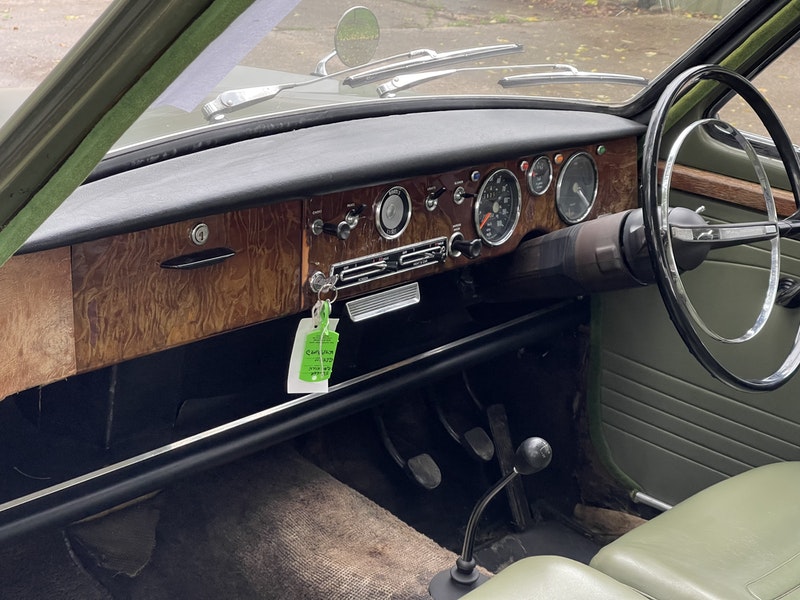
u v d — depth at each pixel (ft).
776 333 7.01
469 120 6.86
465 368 7.54
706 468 7.66
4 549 5.45
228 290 5.41
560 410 8.48
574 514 8.46
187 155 5.62
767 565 4.83
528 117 7.22
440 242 6.45
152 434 6.47
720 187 7.18
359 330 7.22
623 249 6.14
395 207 6.09
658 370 7.74
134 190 4.99
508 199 6.81
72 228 4.45
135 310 5.00
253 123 5.99
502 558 7.88
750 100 5.95
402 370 7.17
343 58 5.70
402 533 6.96
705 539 5.05
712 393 7.45
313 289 5.80
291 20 5.15
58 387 6.04
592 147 7.20
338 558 6.59
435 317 7.66
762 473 5.76
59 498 5.59
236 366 6.75
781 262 6.96
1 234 3.00
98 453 6.17
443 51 6.13
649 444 7.98
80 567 6.95
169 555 7.00
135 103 2.69
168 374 6.28
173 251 5.07
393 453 8.32
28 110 2.71
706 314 7.39
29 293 4.51
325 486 7.52
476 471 8.55
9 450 6.05
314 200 5.59
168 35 2.53
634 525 8.11
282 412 6.56
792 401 6.99
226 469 7.68
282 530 6.93
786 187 6.98
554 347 8.36
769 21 6.55
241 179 5.20
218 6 2.48
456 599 6.16
